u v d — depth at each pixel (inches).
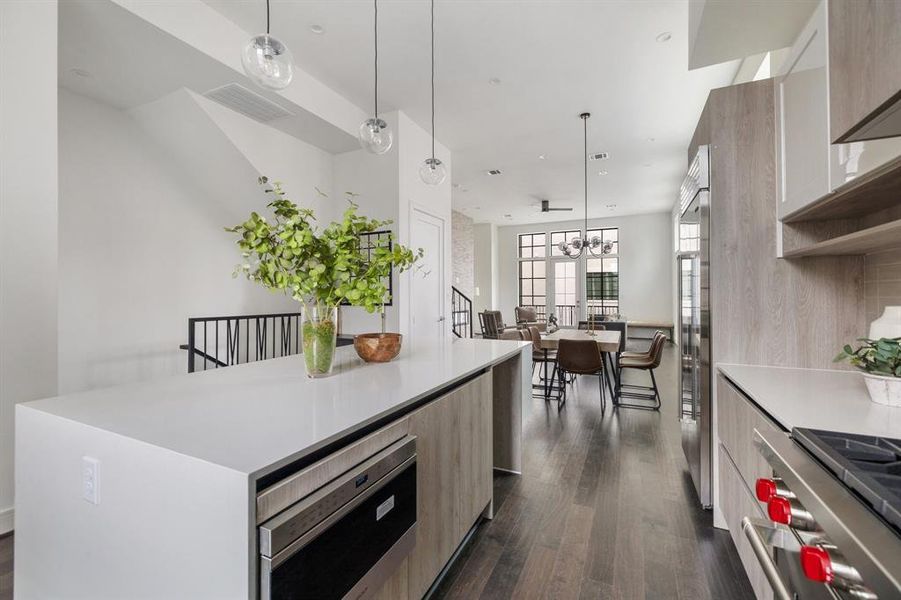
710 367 84.4
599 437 136.9
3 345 80.4
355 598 40.4
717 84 150.3
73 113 137.1
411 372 68.6
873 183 51.8
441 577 67.8
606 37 122.8
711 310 83.7
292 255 58.0
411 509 51.0
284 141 167.2
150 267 159.5
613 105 167.5
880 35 38.1
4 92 80.4
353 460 41.5
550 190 303.1
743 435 63.7
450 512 65.6
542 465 114.2
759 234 80.3
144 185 157.2
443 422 63.1
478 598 63.7
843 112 45.3
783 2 66.4
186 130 151.4
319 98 151.9
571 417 159.9
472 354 89.5
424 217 195.3
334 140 173.5
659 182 280.2
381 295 66.0
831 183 56.1
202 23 111.2
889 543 23.2
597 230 412.8
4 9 80.4
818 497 29.6
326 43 127.1
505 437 108.9
